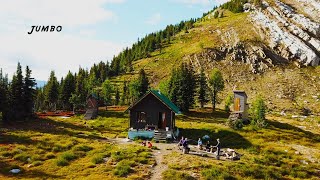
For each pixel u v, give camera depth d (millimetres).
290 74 130750
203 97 91438
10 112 73438
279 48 148250
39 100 140250
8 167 36156
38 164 37750
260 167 38312
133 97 104625
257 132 59500
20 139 49656
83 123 70812
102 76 178750
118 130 62375
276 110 96125
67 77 109750
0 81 76250
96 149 44312
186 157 41000
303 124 71562
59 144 46438
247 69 136250
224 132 58656
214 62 145375
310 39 152375
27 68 78625
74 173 34812
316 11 172375
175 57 171875
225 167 37281
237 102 71562
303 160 43406
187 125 65750
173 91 85500
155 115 56125
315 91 116375
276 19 168500
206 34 190125
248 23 173500
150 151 44062
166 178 33500
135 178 33250
